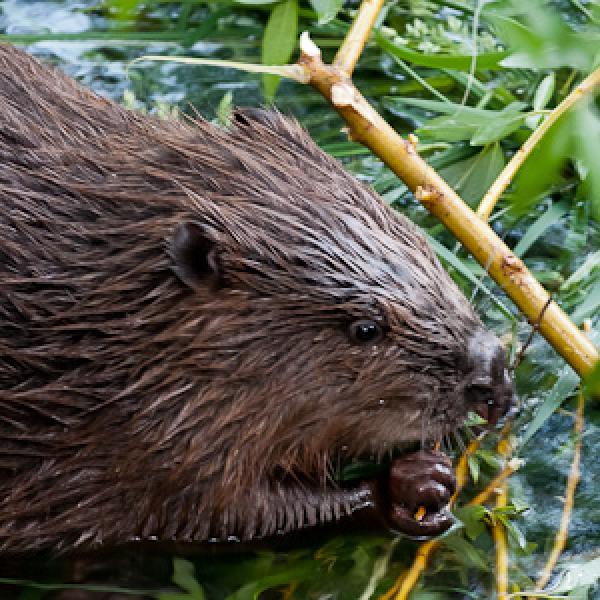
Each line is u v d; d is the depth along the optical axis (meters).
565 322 5.32
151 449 5.00
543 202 6.90
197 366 4.91
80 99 5.57
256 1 7.07
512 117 6.53
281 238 4.83
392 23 8.22
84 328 4.92
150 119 5.52
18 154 5.16
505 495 5.50
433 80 7.81
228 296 4.87
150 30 8.21
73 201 5.03
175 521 5.25
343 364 4.95
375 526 5.46
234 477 5.12
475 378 4.98
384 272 4.88
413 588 5.08
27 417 5.02
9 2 8.35
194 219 4.88
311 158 5.18
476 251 5.43
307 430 5.11
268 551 5.37
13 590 5.16
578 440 5.75
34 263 4.97
